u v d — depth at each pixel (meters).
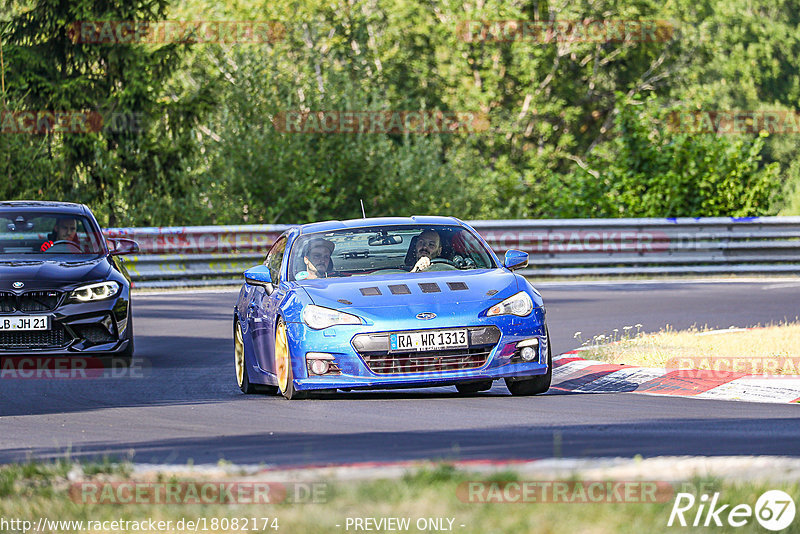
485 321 32.38
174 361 45.50
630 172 98.94
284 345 33.47
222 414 31.48
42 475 20.52
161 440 26.81
